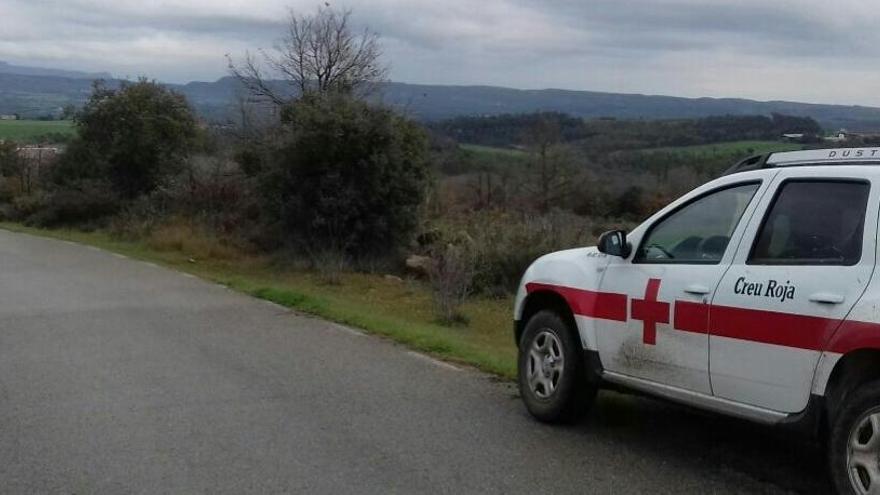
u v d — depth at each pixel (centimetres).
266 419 701
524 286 718
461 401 761
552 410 674
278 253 2138
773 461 601
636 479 564
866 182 499
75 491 543
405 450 622
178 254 2278
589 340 643
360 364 916
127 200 3338
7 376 852
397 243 2102
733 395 538
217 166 2833
